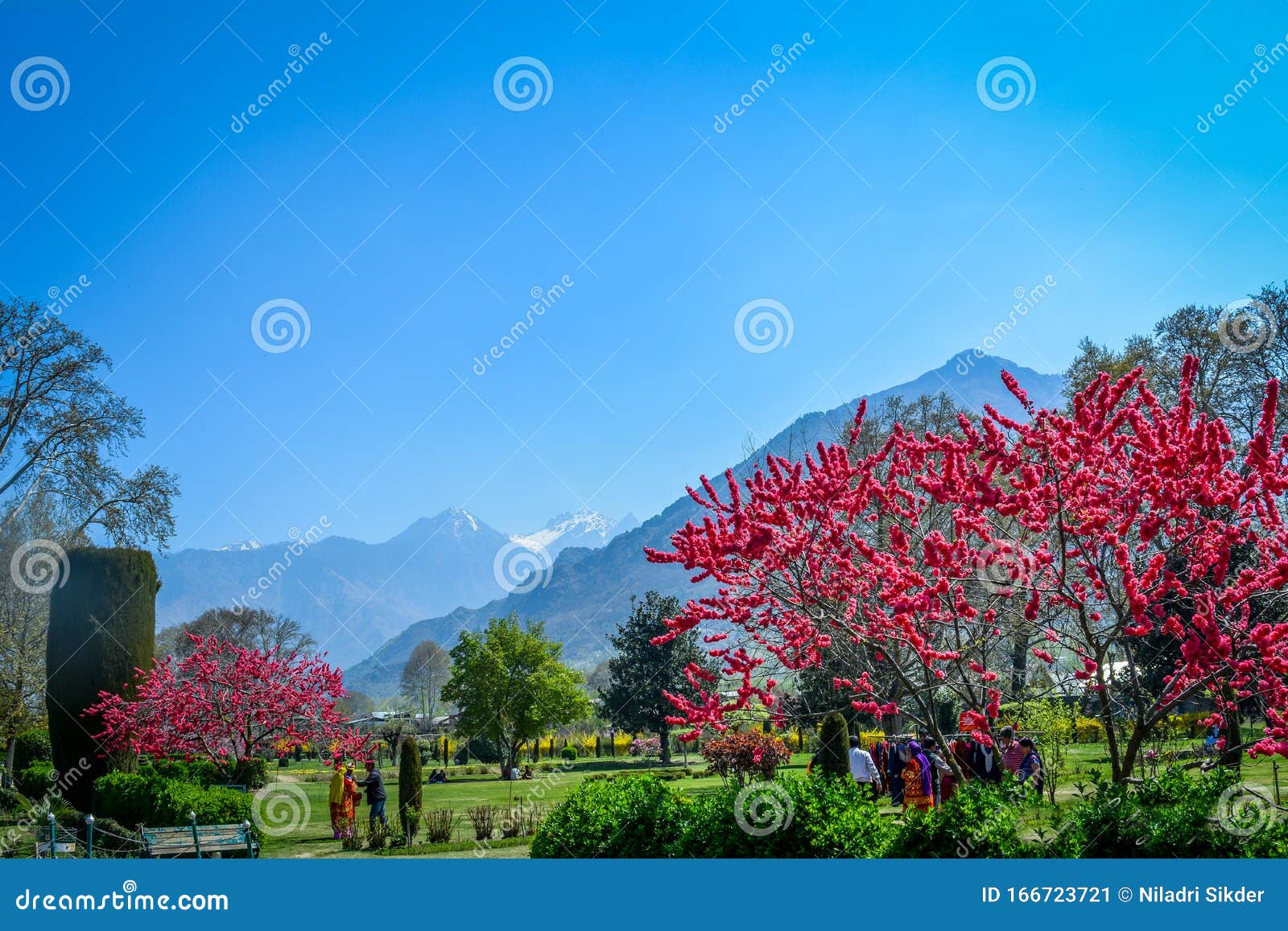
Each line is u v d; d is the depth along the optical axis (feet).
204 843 48.75
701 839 32.58
